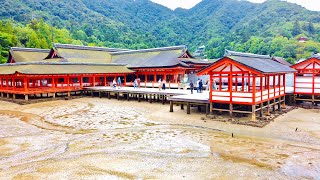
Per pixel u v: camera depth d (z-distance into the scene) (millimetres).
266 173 12102
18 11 116562
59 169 12672
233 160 13688
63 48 50031
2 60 58094
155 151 15156
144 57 47812
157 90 33281
